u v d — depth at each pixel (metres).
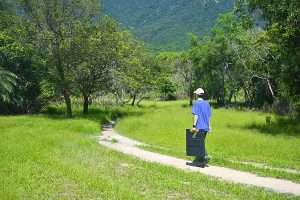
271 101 62.69
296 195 10.34
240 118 39.31
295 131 28.31
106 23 48.84
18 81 56.66
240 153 18.62
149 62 74.19
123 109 60.72
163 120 35.56
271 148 19.92
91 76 49.78
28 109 58.94
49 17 45.00
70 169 12.27
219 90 76.44
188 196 9.91
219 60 72.56
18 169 12.14
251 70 55.16
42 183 10.70
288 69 32.38
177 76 96.38
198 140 14.14
